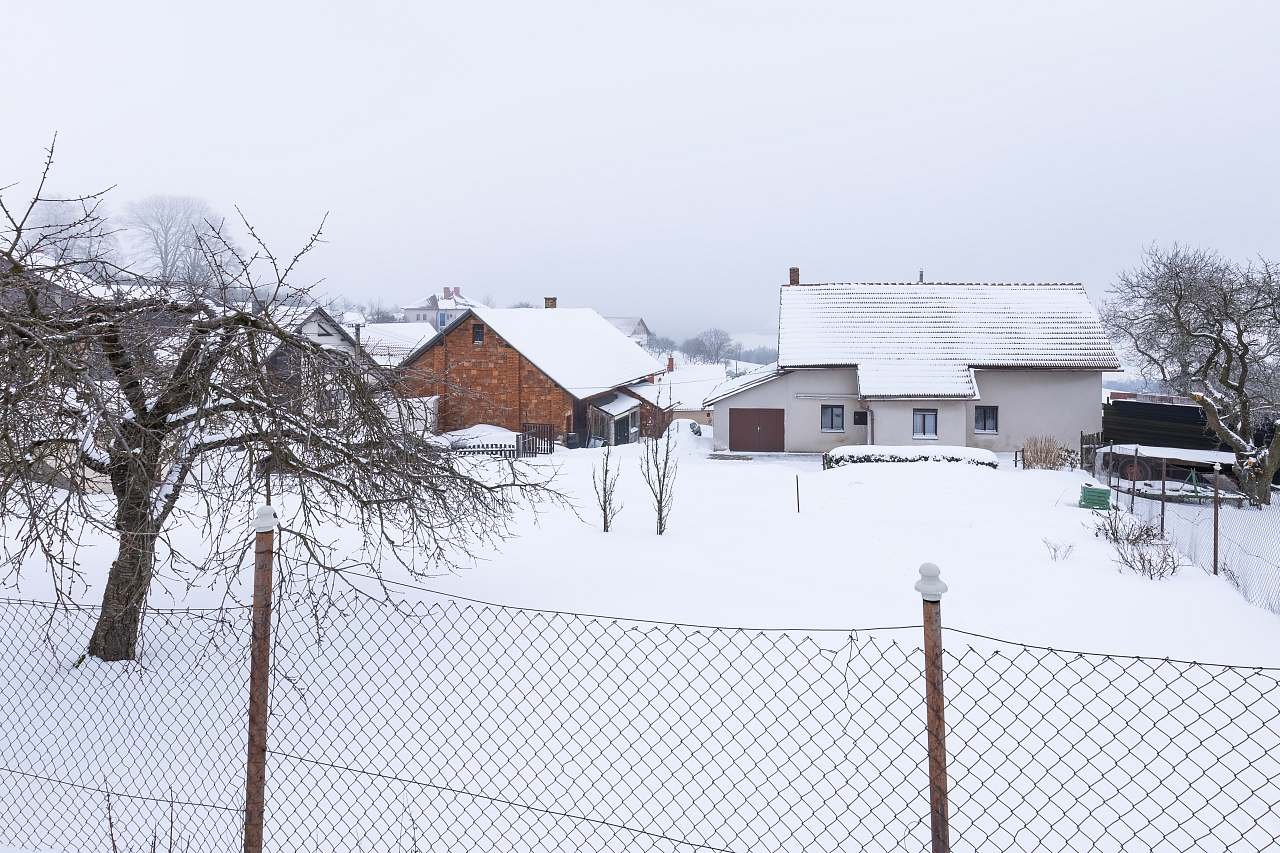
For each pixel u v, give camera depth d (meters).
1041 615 12.15
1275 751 7.05
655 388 49.03
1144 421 31.31
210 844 5.34
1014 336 34.75
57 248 7.84
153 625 10.53
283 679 8.52
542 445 37.03
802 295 37.41
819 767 6.70
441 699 7.93
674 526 18.97
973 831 5.85
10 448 7.18
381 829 5.63
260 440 8.96
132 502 9.13
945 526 18.81
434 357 40.81
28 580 13.12
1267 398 27.25
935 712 3.84
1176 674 9.01
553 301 50.75
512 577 13.88
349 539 16.03
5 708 7.88
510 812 5.90
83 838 5.41
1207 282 27.08
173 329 8.49
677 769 6.63
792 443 35.59
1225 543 18.53
